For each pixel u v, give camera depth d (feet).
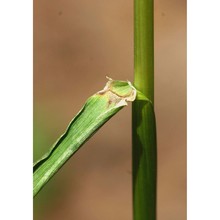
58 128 0.97
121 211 1.01
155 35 1.03
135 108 0.58
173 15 1.04
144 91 0.58
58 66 1.02
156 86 1.02
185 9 1.04
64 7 1.03
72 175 1.00
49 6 1.03
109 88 0.58
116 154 1.01
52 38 1.02
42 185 0.58
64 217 0.99
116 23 1.03
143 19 0.58
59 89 1.01
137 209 0.59
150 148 0.59
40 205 0.97
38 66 1.01
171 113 1.02
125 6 1.03
